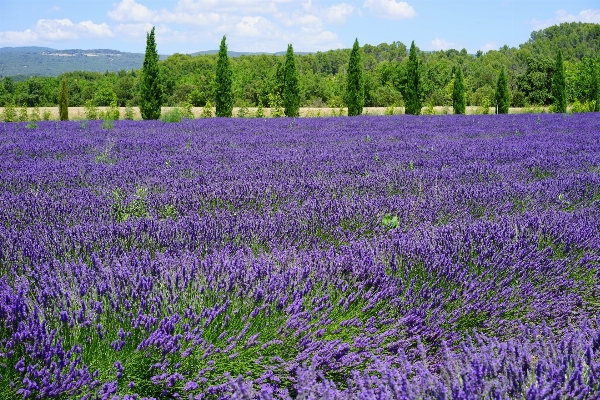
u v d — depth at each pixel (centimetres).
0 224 476
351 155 1005
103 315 277
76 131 1602
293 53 3369
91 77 13312
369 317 318
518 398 225
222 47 3162
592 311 375
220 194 609
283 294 315
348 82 3412
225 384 246
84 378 229
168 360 253
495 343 269
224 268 340
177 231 449
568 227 468
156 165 850
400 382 228
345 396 226
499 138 1441
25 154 983
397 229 496
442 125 1980
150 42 2930
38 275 329
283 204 598
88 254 399
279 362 271
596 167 866
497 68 13275
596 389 223
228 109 3225
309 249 455
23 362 225
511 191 646
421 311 318
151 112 2983
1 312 246
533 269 393
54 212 523
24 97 7944
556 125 1948
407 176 756
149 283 304
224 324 279
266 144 1247
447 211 574
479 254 417
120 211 535
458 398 210
